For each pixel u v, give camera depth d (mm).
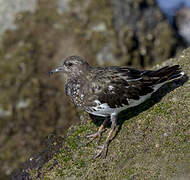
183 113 9180
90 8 17750
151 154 8758
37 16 17578
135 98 9102
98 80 9148
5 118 15453
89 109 9422
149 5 18812
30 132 15195
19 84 15891
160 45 18141
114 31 17359
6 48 16859
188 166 8062
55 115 15258
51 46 16828
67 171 9453
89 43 17047
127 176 8516
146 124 9312
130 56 17172
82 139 10000
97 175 8938
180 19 23078
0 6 17906
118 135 9461
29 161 10898
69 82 9883
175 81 10180
